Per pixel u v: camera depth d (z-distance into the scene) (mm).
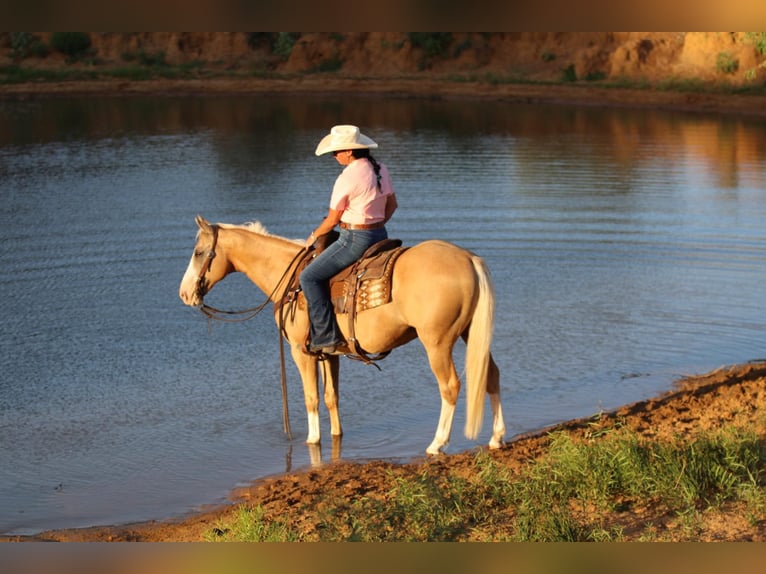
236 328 15453
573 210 24156
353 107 53719
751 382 12047
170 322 15711
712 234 21578
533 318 15680
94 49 70188
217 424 11500
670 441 9414
